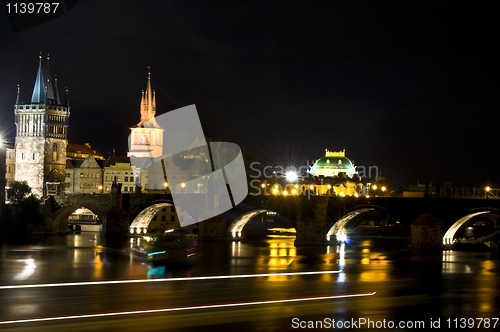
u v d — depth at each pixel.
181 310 77.75
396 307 81.56
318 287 96.00
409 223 152.75
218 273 111.00
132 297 86.50
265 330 68.62
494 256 139.38
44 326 69.81
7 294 88.94
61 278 104.44
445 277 107.75
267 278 105.00
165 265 122.19
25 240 179.62
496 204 141.25
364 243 180.12
